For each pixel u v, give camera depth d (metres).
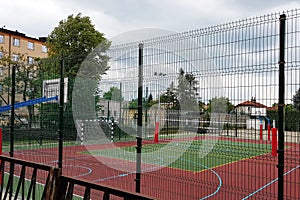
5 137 12.56
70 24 26.81
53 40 27.42
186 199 6.50
